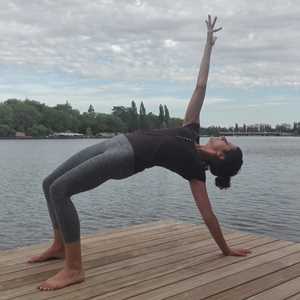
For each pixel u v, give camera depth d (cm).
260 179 3422
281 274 408
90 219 1789
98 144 404
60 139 14525
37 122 14238
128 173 394
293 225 1627
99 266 424
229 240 519
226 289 371
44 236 1499
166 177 3788
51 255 438
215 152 426
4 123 13862
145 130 410
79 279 380
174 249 481
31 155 7019
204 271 413
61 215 376
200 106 440
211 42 461
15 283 380
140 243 503
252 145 14250
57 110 14625
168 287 374
